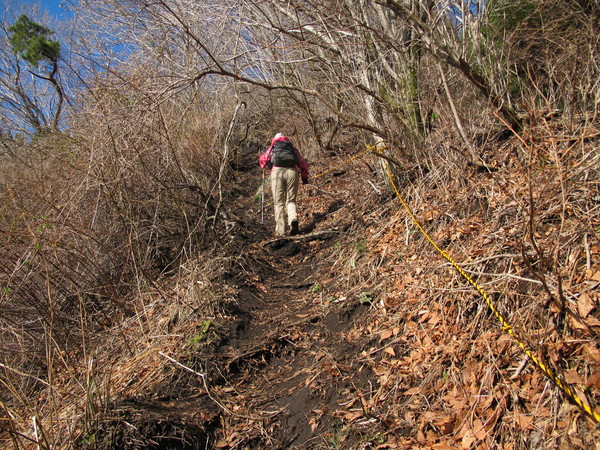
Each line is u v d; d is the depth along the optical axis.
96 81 5.05
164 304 4.69
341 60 5.84
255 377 3.67
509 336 2.66
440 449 2.37
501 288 2.98
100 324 4.54
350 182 7.62
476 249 3.52
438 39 4.14
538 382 2.36
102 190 5.13
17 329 4.07
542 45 4.77
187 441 2.95
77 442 2.79
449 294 3.33
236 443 3.01
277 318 4.38
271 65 7.74
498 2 5.24
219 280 4.94
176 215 6.20
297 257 5.98
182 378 3.55
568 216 3.15
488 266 3.27
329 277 4.96
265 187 8.77
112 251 5.13
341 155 8.96
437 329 3.20
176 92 4.84
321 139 9.41
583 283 2.61
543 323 2.58
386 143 5.52
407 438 2.58
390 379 3.05
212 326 4.12
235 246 5.93
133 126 4.90
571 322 2.45
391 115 5.34
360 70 5.61
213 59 4.68
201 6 5.58
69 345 4.25
